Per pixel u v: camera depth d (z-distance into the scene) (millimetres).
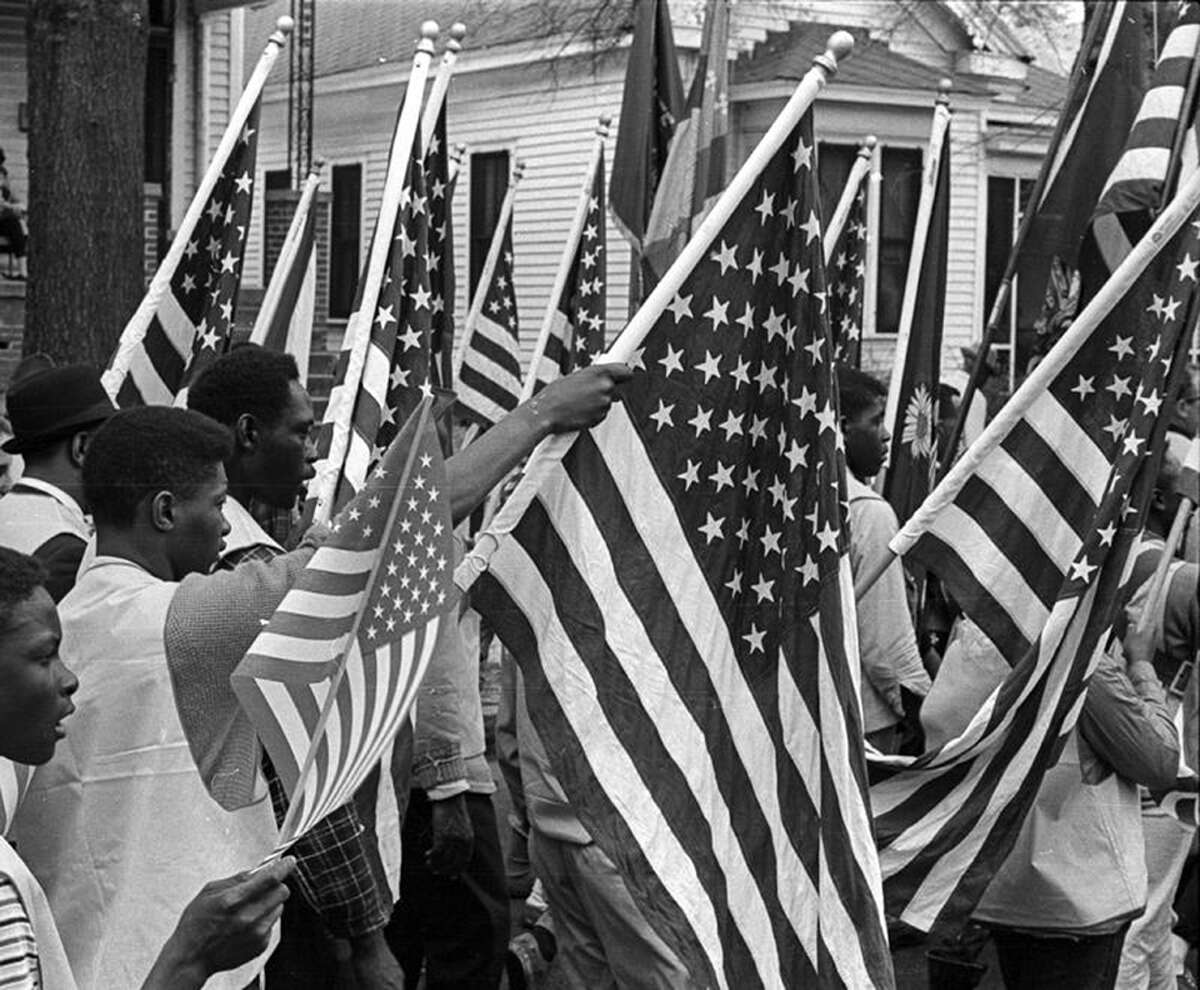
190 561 4152
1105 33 7855
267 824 4082
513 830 8547
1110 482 5551
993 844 5512
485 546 4406
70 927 3906
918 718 7152
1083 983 5910
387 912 4746
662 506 4641
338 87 27438
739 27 23984
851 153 24172
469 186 25797
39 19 10039
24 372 7641
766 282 4727
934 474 8609
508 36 24703
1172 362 5590
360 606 3396
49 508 5246
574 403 4344
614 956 5633
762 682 4703
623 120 10180
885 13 25359
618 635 4582
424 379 6035
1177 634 6984
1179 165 7027
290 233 7934
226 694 3947
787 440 4730
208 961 3135
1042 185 7953
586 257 9391
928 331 8594
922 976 7836
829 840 4711
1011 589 5656
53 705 3270
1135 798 5949
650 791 4551
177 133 19984
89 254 10070
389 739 3527
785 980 4648
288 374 5055
